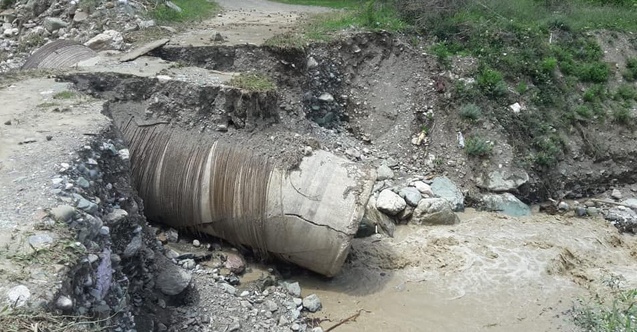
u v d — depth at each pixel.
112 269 6.16
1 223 5.41
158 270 7.89
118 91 10.20
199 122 9.84
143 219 7.85
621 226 12.51
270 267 9.51
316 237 8.98
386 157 13.48
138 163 9.55
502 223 12.00
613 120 15.11
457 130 13.98
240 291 8.73
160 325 7.23
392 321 8.73
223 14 18.39
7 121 7.67
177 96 9.95
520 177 13.12
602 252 11.27
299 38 14.10
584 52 16.70
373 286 9.55
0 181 6.13
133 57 11.77
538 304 9.34
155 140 9.68
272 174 9.23
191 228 9.61
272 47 13.17
